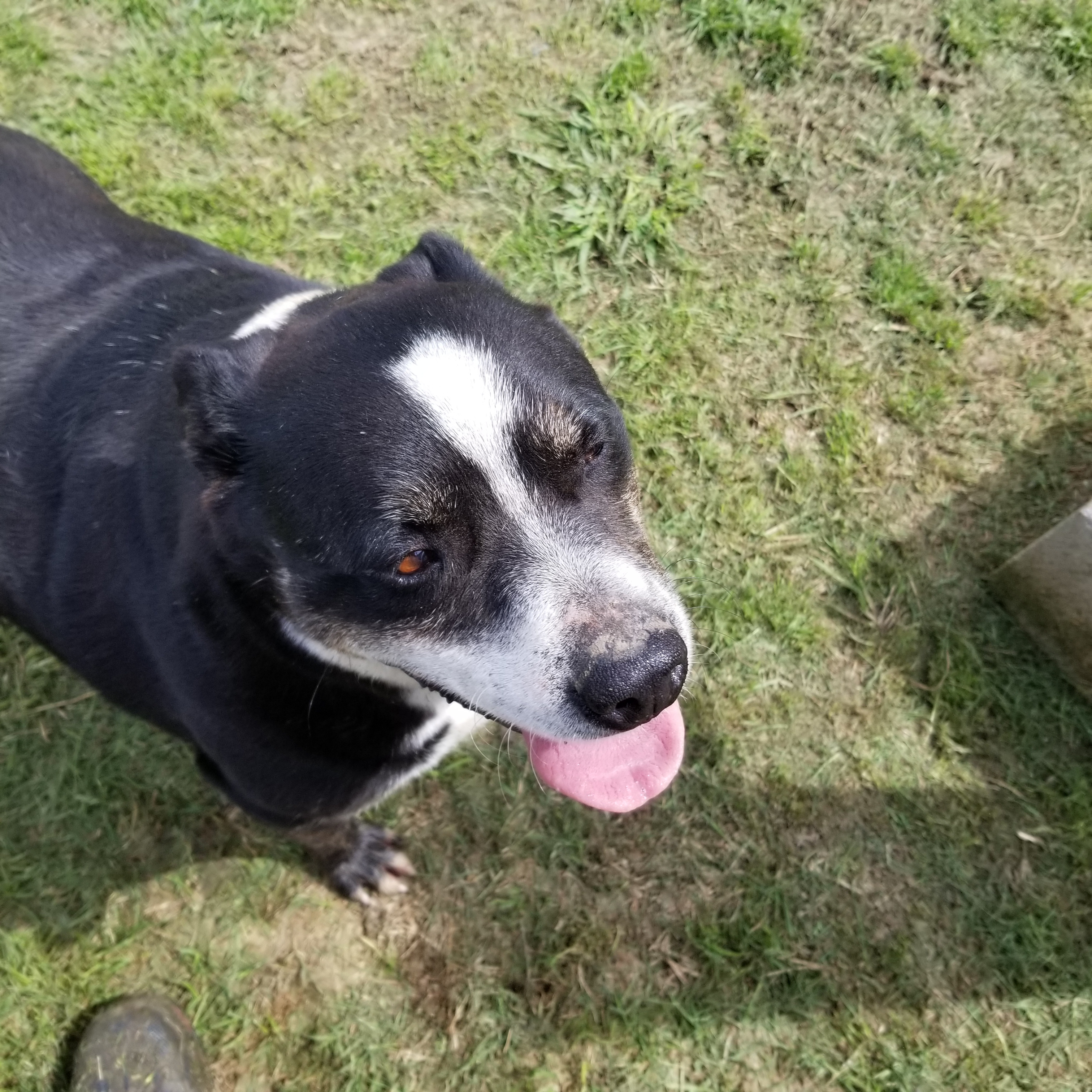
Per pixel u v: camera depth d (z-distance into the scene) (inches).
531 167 28.7
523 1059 22.2
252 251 28.3
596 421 15.4
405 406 14.3
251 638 16.3
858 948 22.6
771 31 28.9
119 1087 21.0
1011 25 28.9
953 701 24.0
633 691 14.1
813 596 25.1
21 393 18.6
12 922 23.6
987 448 26.0
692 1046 22.1
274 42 30.3
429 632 15.2
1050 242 27.5
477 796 24.0
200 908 23.7
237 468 15.5
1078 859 22.9
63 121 29.4
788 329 27.1
